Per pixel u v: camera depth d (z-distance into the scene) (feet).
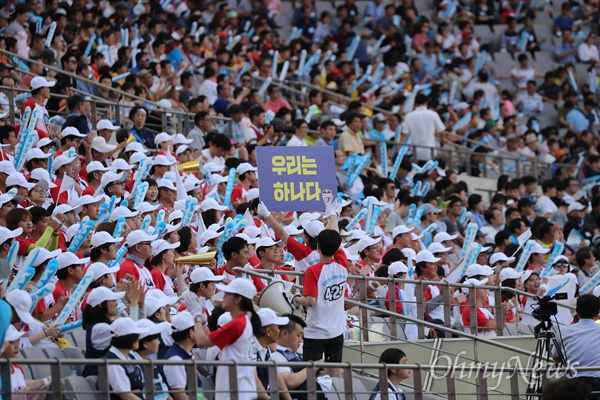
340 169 192.44
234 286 100.17
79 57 192.44
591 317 121.70
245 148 177.37
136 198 137.90
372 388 123.85
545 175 249.75
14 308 100.48
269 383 100.27
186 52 234.17
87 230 117.19
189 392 95.20
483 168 240.94
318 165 129.08
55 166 138.41
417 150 221.66
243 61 247.09
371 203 160.76
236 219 136.87
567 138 268.00
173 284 125.70
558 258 161.48
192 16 257.34
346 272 115.24
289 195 127.54
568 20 313.53
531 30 308.60
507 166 250.37
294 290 125.70
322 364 104.83
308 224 122.01
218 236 129.80
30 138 138.41
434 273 144.66
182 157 168.35
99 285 110.73
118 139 160.66
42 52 190.19
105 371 91.15
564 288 154.40
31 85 155.94
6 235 110.11
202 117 182.50
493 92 272.31
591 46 307.17
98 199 132.77
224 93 210.59
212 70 216.95
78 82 188.96
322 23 286.05
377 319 138.00
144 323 99.19
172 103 204.23
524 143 260.83
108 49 217.77
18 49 194.39
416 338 136.36
